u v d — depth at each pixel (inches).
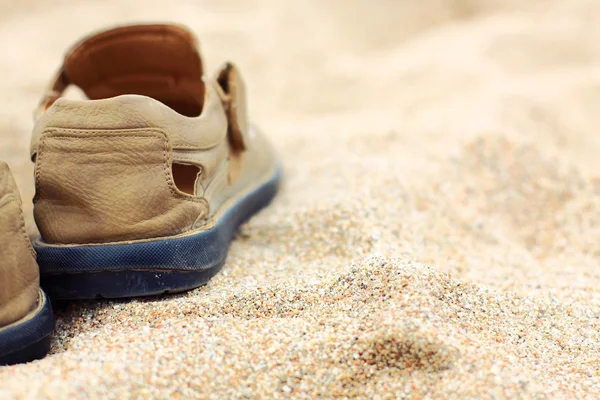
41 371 18.8
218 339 19.8
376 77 42.0
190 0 53.0
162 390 18.6
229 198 23.8
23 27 48.6
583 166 29.4
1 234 19.3
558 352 20.4
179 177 23.5
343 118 35.9
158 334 19.9
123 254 20.6
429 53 45.6
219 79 24.3
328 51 47.0
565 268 24.3
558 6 52.4
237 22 48.9
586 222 26.4
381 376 19.2
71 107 20.8
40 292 20.2
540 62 43.9
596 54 44.5
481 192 27.2
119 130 20.6
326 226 24.1
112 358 19.1
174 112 21.2
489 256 24.5
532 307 21.6
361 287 20.9
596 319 21.4
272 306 20.9
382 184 26.1
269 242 24.1
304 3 52.6
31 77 38.5
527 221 26.4
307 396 18.9
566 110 35.9
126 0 52.7
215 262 22.0
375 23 52.2
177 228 21.2
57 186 20.7
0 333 19.1
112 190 20.7
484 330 20.5
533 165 28.5
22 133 30.0
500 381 18.6
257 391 18.9
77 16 50.0
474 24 51.3
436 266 22.9
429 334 19.2
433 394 18.7
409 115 35.3
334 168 28.0
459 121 32.7
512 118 33.5
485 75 40.9
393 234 23.9
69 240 20.8
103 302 21.2
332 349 19.5
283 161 29.6
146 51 24.6
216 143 22.5
